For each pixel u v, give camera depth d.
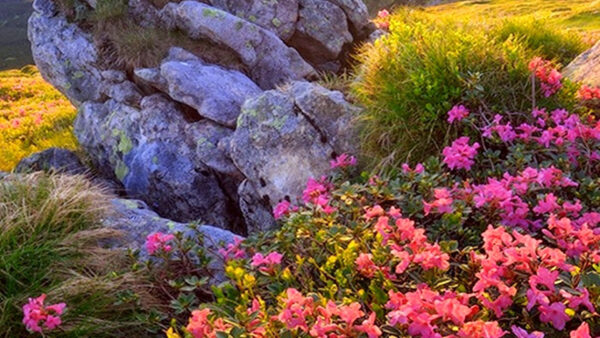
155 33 10.92
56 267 4.88
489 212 4.17
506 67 6.51
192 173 9.29
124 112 10.59
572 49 10.08
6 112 23.67
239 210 9.19
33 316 3.86
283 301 3.13
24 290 4.51
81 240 5.27
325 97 7.46
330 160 7.19
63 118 17.91
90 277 4.81
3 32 121.19
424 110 6.27
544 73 6.30
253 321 3.05
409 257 3.31
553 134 5.52
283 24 12.03
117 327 4.45
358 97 7.33
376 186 4.79
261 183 7.60
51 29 11.95
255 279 3.78
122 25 11.30
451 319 2.69
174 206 9.48
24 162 11.05
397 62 6.84
